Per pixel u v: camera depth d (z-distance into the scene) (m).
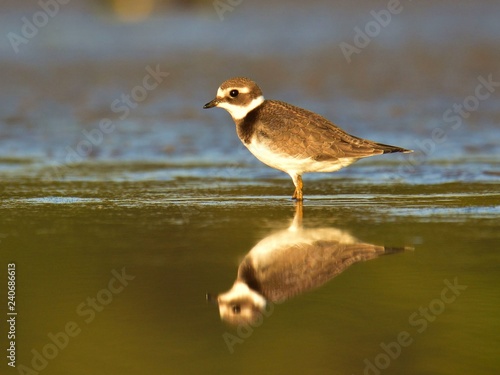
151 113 22.38
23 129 20.69
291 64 28.38
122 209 13.59
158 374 7.93
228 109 14.34
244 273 10.33
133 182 15.78
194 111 22.48
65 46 32.19
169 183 15.71
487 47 29.73
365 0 39.59
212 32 34.81
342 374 7.93
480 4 38.03
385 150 13.75
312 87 25.09
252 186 15.48
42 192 14.92
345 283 10.02
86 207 13.75
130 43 32.88
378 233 11.88
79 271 10.48
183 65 28.72
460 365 8.17
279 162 13.94
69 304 9.52
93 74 27.36
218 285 9.95
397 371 8.08
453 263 10.53
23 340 8.80
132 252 11.15
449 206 13.53
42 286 10.01
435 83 24.92
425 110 21.91
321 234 11.86
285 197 14.52
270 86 25.36
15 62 29.16
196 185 15.55
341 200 14.18
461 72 26.19
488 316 9.12
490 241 11.42
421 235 11.74
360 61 28.56
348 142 13.77
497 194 14.34
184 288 9.89
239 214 13.21
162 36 34.44
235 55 30.25
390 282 10.00
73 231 12.25
